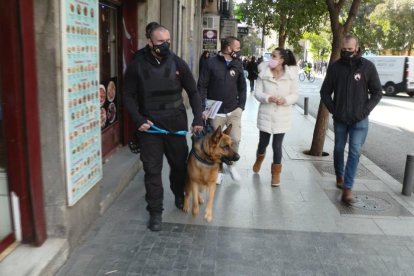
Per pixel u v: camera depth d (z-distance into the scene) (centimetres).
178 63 443
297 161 767
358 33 1040
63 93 362
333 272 384
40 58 354
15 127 344
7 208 363
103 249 408
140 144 450
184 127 456
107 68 652
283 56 588
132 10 734
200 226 471
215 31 1839
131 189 580
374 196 593
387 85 2572
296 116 1442
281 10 1144
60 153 370
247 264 391
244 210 524
